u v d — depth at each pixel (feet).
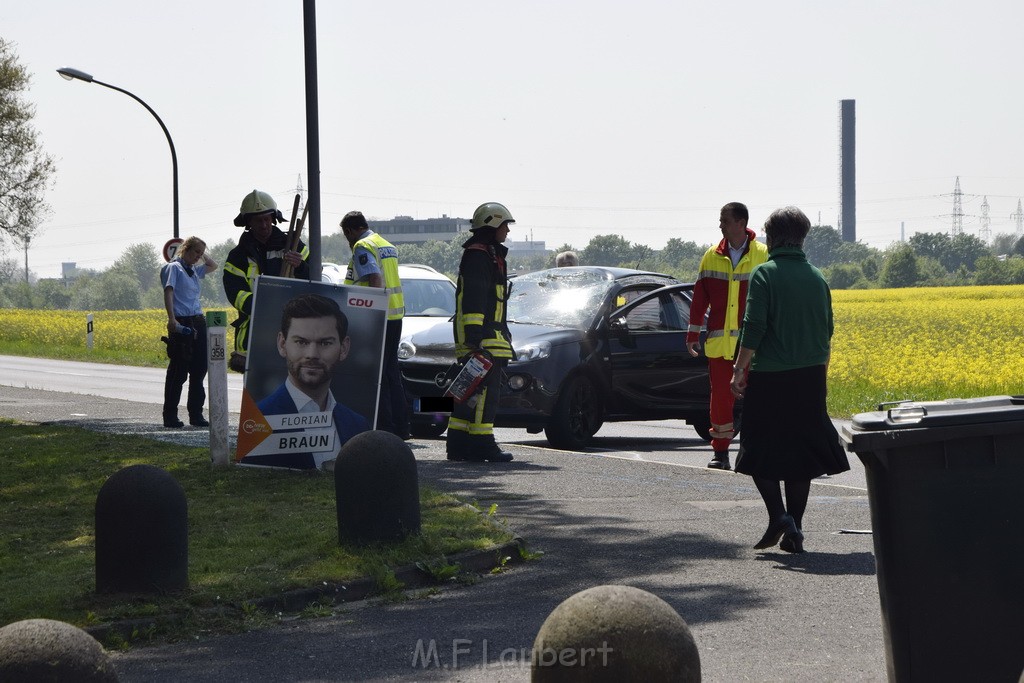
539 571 55.93
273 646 44.86
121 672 42.11
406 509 57.77
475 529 60.64
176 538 50.01
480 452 88.63
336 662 42.65
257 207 81.56
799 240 58.85
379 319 80.79
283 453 79.92
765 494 58.49
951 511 33.94
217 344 82.53
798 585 52.44
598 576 54.70
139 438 100.27
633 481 79.92
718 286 85.97
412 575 53.83
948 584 33.94
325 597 50.62
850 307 450.30
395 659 42.83
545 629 28.09
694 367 109.70
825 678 39.91
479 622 47.52
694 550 59.57
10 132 270.05
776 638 44.52
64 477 81.35
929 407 35.09
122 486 49.55
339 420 80.28
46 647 27.43
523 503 71.77
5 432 107.45
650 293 109.29
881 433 33.88
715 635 45.03
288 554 55.52
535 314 106.32
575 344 101.76
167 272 110.11
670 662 27.32
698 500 73.00
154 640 45.83
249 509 67.26
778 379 57.82
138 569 49.34
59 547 60.23
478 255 87.66
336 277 131.54
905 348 230.68
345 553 55.62
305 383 79.92
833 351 237.25
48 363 257.75
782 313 57.72
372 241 94.63
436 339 105.09
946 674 34.06
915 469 34.01
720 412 86.69
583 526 65.26
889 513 34.24
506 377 98.17
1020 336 288.51
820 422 57.98
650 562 57.11
